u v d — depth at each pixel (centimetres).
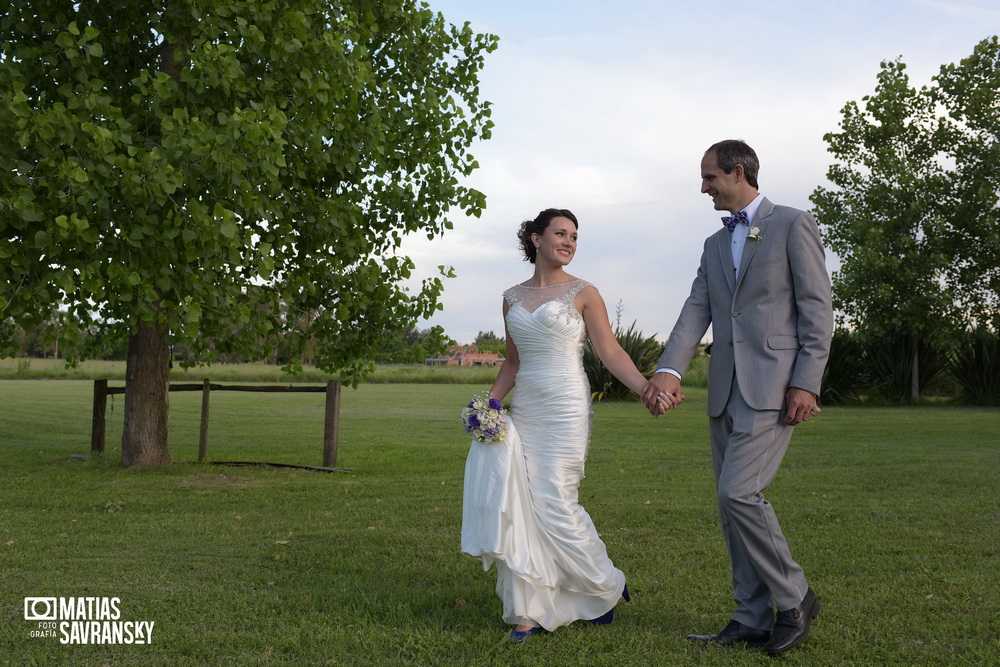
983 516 639
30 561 496
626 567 481
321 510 689
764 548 336
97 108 679
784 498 736
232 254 734
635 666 318
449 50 1065
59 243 698
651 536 573
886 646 340
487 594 424
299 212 888
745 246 352
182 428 1511
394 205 980
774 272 345
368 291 977
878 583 439
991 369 2478
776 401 338
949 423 1684
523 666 319
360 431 1488
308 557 507
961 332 2556
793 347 343
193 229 693
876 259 2525
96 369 4316
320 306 1011
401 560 502
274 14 824
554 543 361
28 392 2622
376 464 1015
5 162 646
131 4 819
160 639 351
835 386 2508
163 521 636
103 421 1099
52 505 710
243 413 1891
